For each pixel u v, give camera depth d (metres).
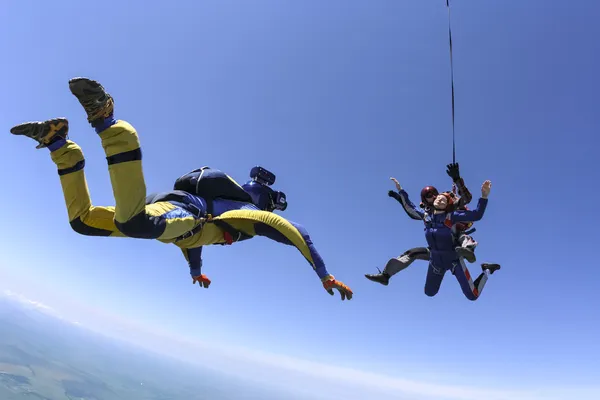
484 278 7.36
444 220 6.79
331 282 4.63
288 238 4.84
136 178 3.39
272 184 6.34
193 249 6.41
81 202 4.25
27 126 3.71
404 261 7.16
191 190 5.16
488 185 6.38
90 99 3.09
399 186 7.39
